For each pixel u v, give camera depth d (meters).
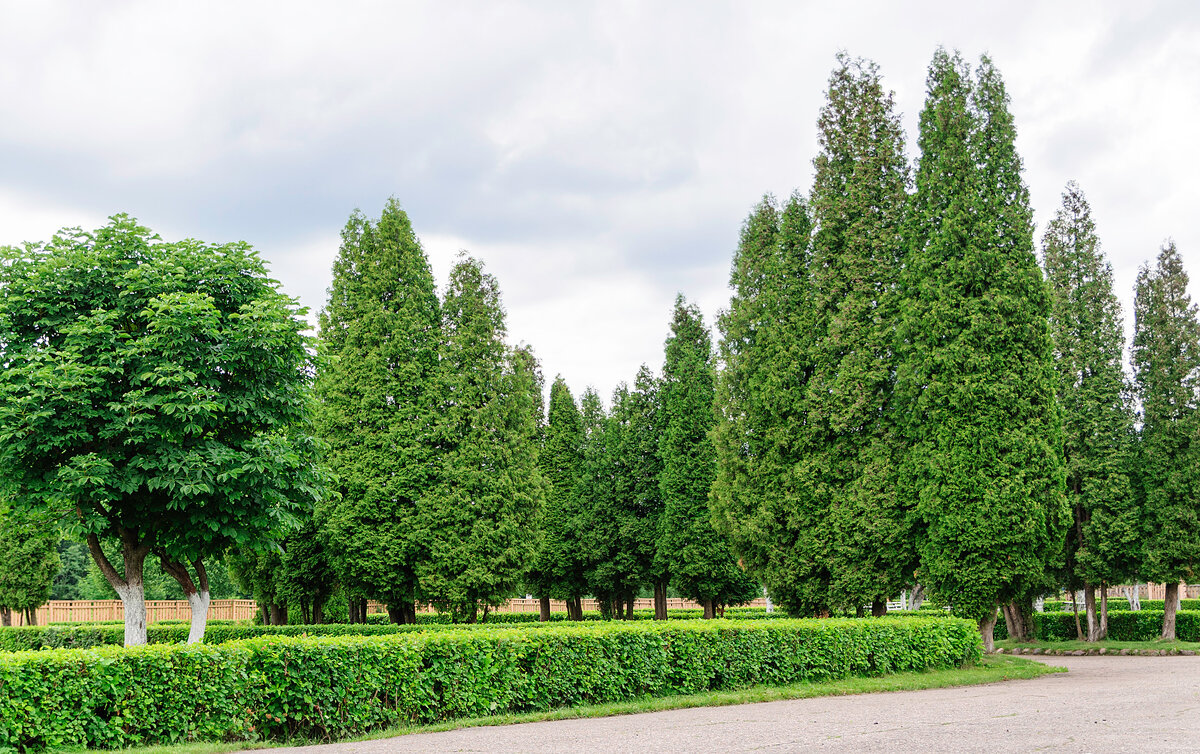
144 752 8.60
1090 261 30.00
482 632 12.23
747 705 12.88
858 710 11.80
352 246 26.53
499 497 25.06
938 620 18.28
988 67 21.72
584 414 39.72
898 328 21.41
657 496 32.41
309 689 10.06
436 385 25.17
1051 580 29.00
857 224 23.17
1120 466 28.25
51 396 12.22
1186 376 28.20
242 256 14.88
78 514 13.12
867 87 24.09
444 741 9.50
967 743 8.57
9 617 32.62
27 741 8.30
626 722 10.98
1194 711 11.04
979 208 20.69
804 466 22.53
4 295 13.42
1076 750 8.04
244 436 14.73
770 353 24.00
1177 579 27.64
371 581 23.69
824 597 22.22
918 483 20.50
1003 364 19.89
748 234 28.27
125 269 13.94
